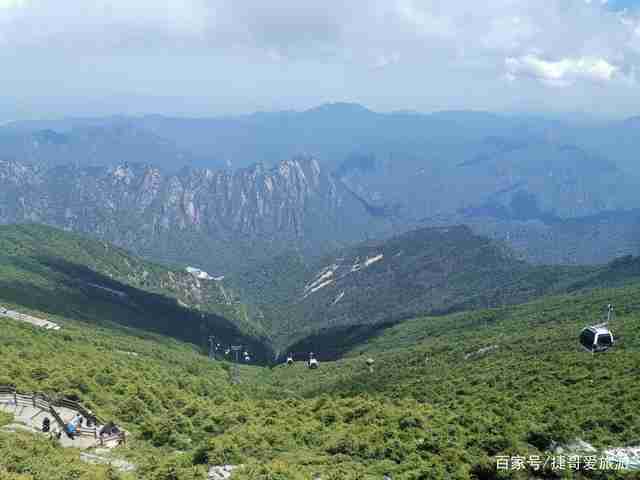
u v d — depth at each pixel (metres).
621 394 68.44
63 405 63.75
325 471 49.56
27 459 44.06
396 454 53.59
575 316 187.12
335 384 140.00
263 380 175.50
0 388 64.94
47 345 104.31
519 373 94.88
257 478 45.72
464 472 47.06
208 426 63.31
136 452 54.38
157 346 195.25
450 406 76.38
